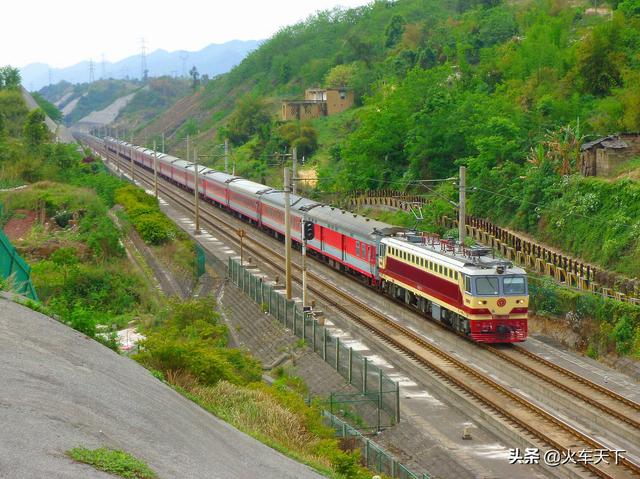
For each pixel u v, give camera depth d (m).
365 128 88.75
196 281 60.56
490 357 35.53
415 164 80.25
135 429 14.02
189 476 12.76
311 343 39.06
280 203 71.31
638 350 34.44
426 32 150.25
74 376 15.58
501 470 23.91
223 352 33.38
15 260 33.16
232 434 18.53
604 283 42.66
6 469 10.34
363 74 143.00
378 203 79.19
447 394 30.91
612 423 27.28
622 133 56.66
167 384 20.73
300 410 26.36
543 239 54.50
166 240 69.62
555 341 39.72
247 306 50.12
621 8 94.94
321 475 18.45
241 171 127.75
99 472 11.26
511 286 37.16
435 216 64.69
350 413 30.61
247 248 69.19
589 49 80.19
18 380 13.96
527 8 134.62
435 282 41.34
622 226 47.19
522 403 29.16
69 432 12.38
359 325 42.88
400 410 29.98
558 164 58.69
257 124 149.62
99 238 61.22
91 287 51.59
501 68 96.62
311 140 121.44
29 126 102.81
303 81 181.62
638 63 78.25
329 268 60.66
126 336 39.72
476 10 151.12
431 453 25.92
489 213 62.12
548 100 76.00
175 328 40.34
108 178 99.25
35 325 18.70
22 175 91.06
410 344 38.19
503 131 70.81
